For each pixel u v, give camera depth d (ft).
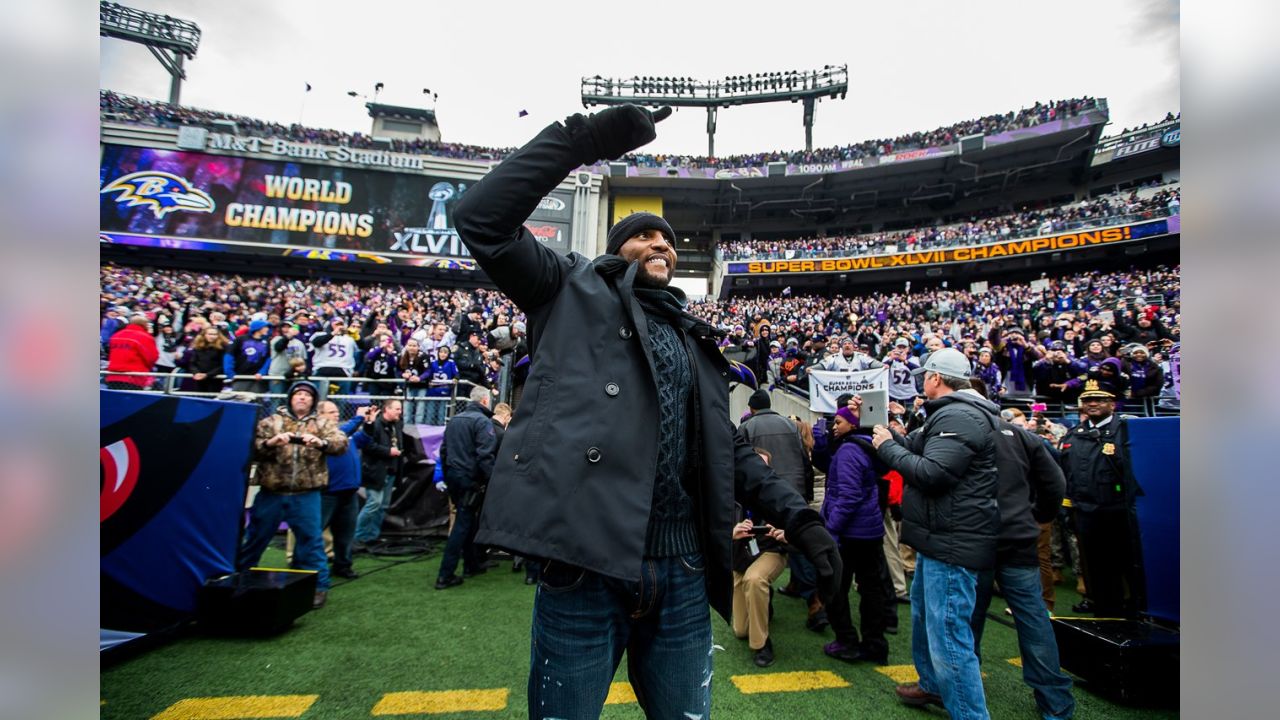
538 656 3.71
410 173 71.87
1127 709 9.07
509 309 47.73
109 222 65.67
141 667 9.22
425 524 19.29
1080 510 13.33
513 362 19.97
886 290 90.43
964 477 7.95
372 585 14.19
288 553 16.26
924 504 8.21
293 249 68.74
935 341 33.68
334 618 11.72
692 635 3.97
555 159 3.68
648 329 4.06
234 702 8.20
